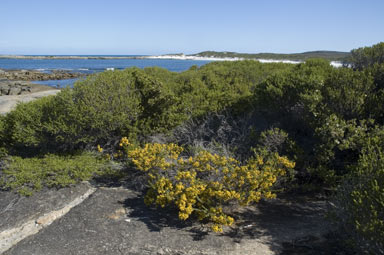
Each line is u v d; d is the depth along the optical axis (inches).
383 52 262.4
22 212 159.5
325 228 145.7
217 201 158.7
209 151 200.1
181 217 139.6
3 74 1616.6
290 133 215.3
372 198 113.2
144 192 184.5
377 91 207.8
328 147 183.2
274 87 229.0
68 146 242.1
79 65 3218.5
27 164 203.3
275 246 134.3
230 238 140.8
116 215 158.1
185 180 158.2
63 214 159.0
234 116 256.5
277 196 185.3
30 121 235.8
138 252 129.3
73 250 130.0
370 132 176.7
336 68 280.4
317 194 185.3
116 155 221.0
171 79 384.8
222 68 404.8
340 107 197.5
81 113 226.5
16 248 131.5
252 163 172.9
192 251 130.3
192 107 270.1
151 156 172.6
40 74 1699.1
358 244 114.9
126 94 244.7
